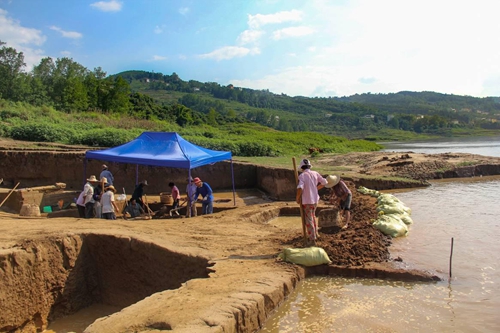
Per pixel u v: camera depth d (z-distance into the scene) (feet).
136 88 602.85
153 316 16.75
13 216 41.81
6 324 23.62
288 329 18.10
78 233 28.73
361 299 20.84
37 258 25.57
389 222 31.91
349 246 26.37
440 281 22.68
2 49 153.07
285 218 42.16
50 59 178.19
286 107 574.15
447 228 34.37
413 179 64.28
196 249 26.55
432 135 370.32
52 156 66.69
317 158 99.30
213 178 67.92
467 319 18.37
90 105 167.53
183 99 489.26
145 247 27.37
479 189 57.57
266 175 63.36
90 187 42.73
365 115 487.61
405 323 18.17
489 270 24.18
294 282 22.30
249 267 23.40
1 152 67.15
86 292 28.66
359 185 60.08
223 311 16.99
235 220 36.42
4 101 123.13
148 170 66.74
